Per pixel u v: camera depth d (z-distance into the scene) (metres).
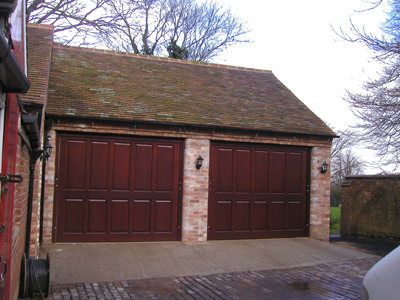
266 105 10.92
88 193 8.37
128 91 9.60
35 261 5.47
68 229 8.20
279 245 9.00
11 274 3.70
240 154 9.53
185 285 6.12
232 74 12.51
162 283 6.17
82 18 14.78
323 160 10.19
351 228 12.84
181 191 8.96
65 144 8.27
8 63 2.26
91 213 8.37
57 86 8.94
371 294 2.81
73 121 8.15
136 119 8.42
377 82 10.34
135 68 11.05
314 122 10.62
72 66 10.12
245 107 10.42
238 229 9.42
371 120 10.54
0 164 2.87
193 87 10.83
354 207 12.82
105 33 15.55
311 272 7.09
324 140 10.20
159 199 8.83
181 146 9.03
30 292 5.24
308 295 5.78
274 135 9.67
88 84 9.42
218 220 9.25
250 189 9.59
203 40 23.97
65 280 6.06
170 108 9.28
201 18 23.59
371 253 9.09
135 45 21.20
